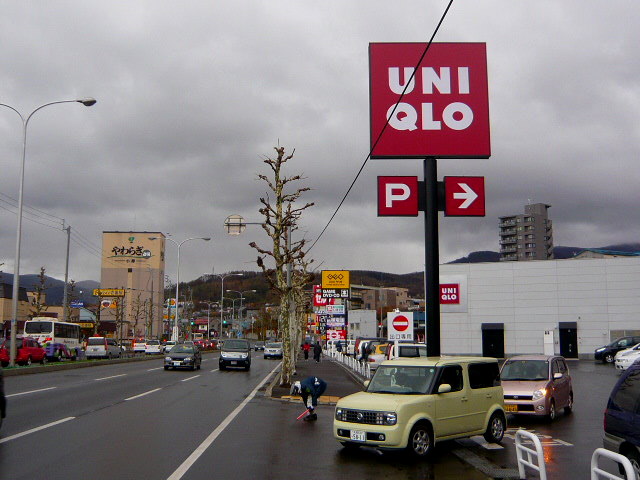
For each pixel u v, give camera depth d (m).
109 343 60.69
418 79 17.62
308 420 15.57
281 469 9.72
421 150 17.34
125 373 33.88
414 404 10.73
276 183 26.58
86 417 15.28
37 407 17.22
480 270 54.69
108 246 126.25
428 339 16.19
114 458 10.21
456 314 54.66
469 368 12.16
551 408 16.08
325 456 10.94
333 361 51.16
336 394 22.34
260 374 34.75
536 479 9.34
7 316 79.75
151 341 72.38
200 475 9.09
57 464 9.66
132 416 15.62
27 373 32.34
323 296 51.81
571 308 52.28
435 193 17.03
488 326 53.72
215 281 169.62
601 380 29.28
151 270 125.19
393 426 10.44
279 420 15.65
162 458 10.30
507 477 9.40
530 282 53.53
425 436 10.76
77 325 54.84
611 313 51.25
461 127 17.47
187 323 95.62
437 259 16.61
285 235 31.97
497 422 12.48
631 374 8.51
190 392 22.77
